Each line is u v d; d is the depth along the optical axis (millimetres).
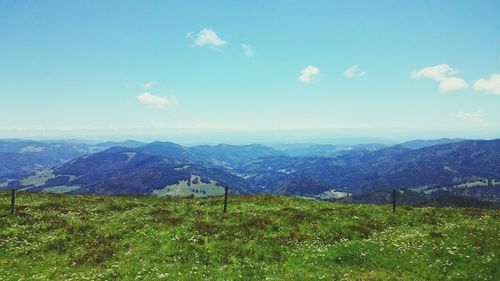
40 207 39688
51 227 32344
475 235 31000
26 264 25312
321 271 24859
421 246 28844
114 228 31984
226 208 38812
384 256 27328
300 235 31359
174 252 27062
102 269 24328
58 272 24047
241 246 28578
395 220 37500
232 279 23391
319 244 29844
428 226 35656
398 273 24641
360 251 28031
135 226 32188
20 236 30047
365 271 24938
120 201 45625
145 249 27406
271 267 25469
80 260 25797
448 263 26016
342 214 38219
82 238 29781
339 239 31156
